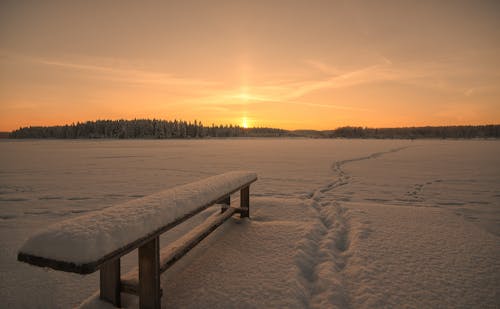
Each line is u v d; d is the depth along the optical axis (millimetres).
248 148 31266
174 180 9273
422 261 2697
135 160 16484
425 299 2066
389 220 4047
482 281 2328
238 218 3943
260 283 2252
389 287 2225
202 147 34094
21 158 17703
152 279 1798
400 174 10578
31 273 2672
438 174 10523
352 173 10922
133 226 1553
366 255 2826
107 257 1348
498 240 3268
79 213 5133
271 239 3203
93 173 10930
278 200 5137
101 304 1894
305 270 2572
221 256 2764
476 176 9945
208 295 2088
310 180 9203
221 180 3021
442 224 3865
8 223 4457
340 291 2160
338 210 4746
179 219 1927
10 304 2160
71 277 2600
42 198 6484
